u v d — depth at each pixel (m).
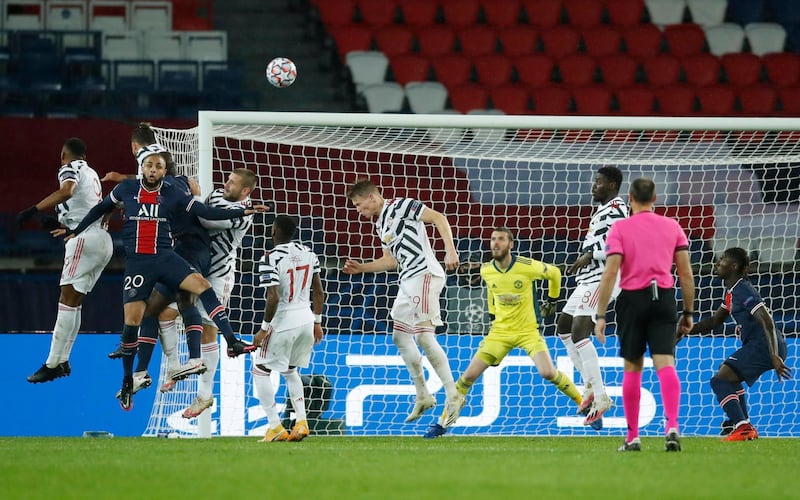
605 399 36.06
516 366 40.97
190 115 64.94
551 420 40.75
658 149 51.62
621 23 76.38
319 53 72.94
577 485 20.27
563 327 37.94
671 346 27.39
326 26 74.00
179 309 33.94
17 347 40.03
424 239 36.00
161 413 39.28
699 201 55.12
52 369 35.75
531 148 51.25
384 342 40.84
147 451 28.50
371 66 70.62
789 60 73.31
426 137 47.72
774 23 76.19
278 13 75.00
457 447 30.88
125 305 32.06
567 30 74.62
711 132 52.78
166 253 32.12
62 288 35.62
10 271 52.75
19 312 48.03
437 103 69.19
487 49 74.00
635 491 19.44
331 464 24.41
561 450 29.45
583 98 69.81
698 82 72.38
